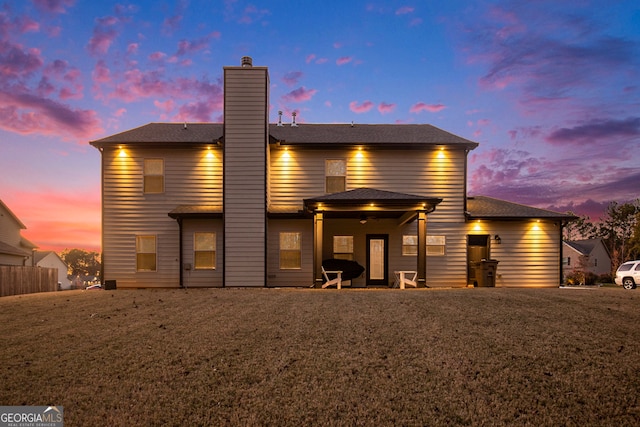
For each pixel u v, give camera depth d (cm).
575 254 5291
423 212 1497
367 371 597
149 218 1711
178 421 470
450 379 572
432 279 1738
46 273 2106
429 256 1745
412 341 720
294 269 1703
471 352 667
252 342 718
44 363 627
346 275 1642
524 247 1755
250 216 1638
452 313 925
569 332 777
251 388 545
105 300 1181
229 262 1627
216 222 1700
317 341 722
